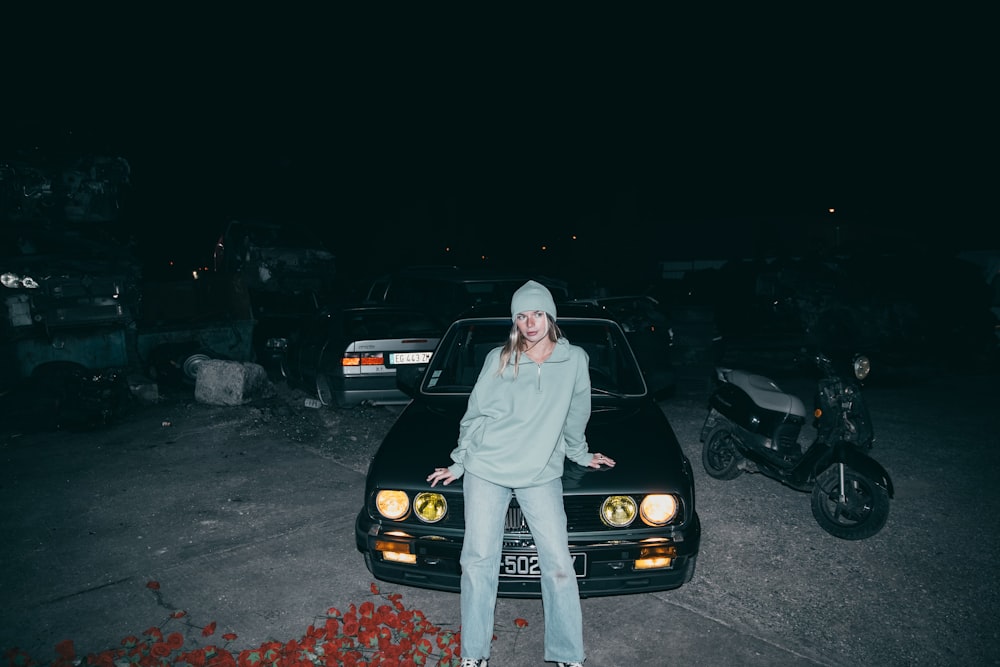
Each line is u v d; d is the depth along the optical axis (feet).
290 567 12.85
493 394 8.89
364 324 25.72
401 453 11.10
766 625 10.87
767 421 15.88
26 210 27.86
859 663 9.87
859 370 14.49
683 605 11.48
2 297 24.53
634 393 13.62
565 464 10.69
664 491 10.14
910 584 12.23
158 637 10.36
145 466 18.97
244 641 10.43
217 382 25.71
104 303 26.23
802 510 15.71
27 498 16.52
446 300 26.94
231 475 18.15
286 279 42.88
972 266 41.75
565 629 8.86
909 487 17.48
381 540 10.18
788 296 39.45
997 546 13.87
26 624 10.89
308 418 23.52
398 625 10.35
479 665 9.08
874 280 38.73
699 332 28.35
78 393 22.82
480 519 8.89
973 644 10.36
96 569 12.81
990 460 19.83
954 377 33.47
